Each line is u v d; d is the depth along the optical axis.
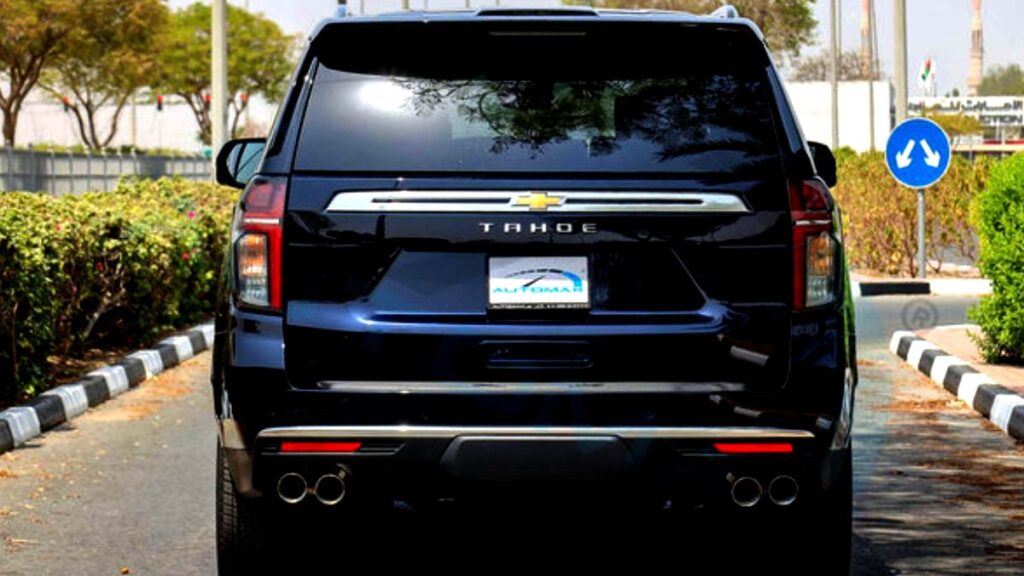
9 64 63.09
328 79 5.53
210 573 6.57
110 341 14.30
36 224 11.75
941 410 11.28
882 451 9.55
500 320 5.37
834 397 5.42
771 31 77.00
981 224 12.95
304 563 6.69
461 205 5.38
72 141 89.12
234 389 5.43
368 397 5.32
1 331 10.44
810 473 5.41
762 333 5.41
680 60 5.59
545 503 5.39
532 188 5.38
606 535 7.17
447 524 7.24
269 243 5.41
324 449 5.36
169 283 14.69
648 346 5.37
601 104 5.50
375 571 6.58
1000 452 9.52
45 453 9.52
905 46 24.12
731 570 6.52
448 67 5.54
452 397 5.31
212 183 23.73
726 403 5.34
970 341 14.76
